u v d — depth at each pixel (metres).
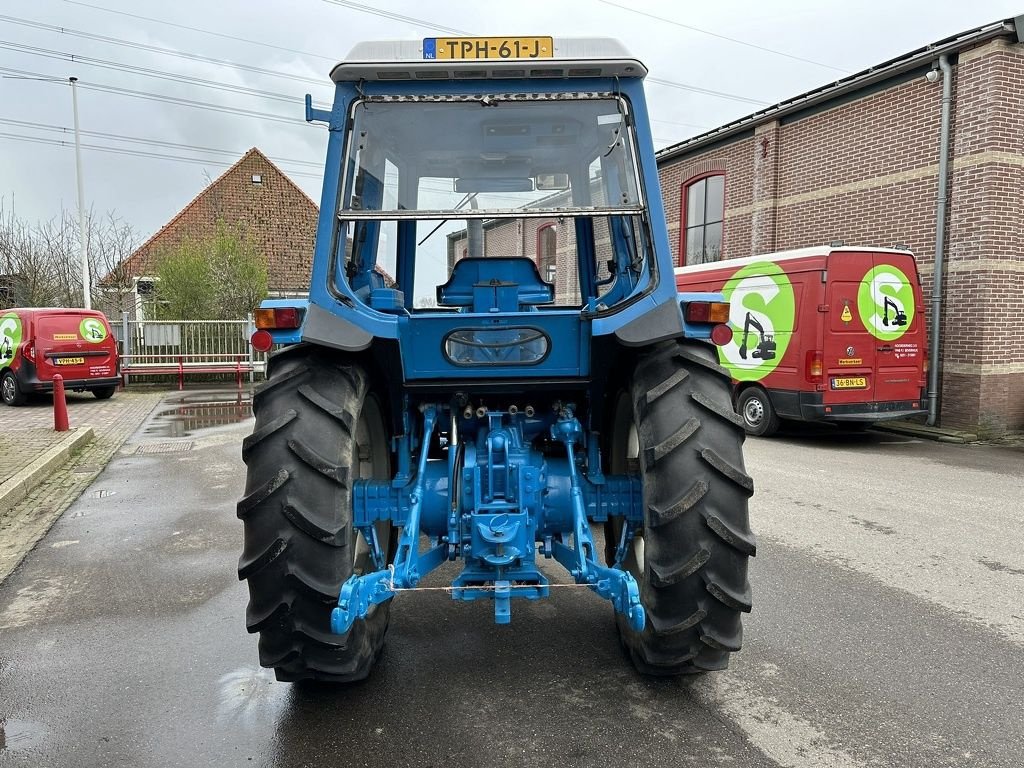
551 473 3.17
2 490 6.30
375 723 2.82
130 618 3.92
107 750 2.68
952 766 2.54
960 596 4.11
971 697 3.01
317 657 2.72
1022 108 9.48
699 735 2.72
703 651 2.81
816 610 3.91
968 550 4.91
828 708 2.91
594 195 3.32
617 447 3.50
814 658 3.35
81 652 3.50
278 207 25.08
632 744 2.67
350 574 2.68
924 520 5.65
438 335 2.99
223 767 2.57
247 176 24.89
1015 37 9.27
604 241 3.67
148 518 5.93
